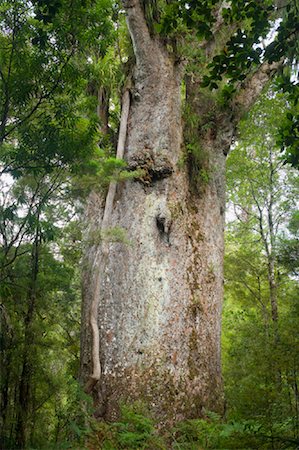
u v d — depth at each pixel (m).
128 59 13.01
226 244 21.05
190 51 12.16
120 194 11.52
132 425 8.34
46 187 7.29
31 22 6.34
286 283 16.25
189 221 11.51
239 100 12.95
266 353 8.22
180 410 9.57
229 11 5.61
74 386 9.22
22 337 9.48
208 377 10.30
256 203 18.22
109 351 10.12
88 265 11.35
